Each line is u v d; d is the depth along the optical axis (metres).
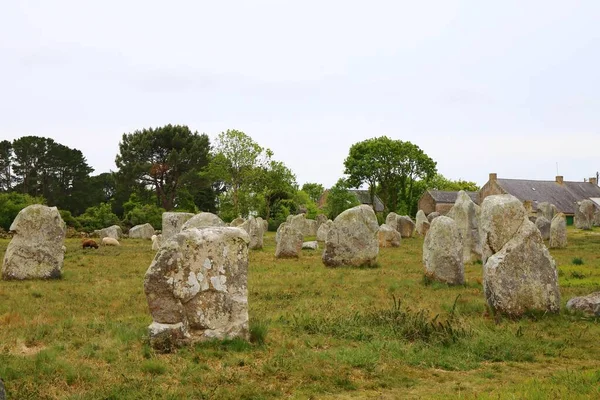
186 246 10.85
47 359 9.70
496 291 13.98
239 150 70.44
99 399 7.93
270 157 72.12
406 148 81.88
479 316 14.06
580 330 12.65
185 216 33.31
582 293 17.09
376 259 25.41
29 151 85.94
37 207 20.81
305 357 10.09
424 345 11.14
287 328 12.41
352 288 18.42
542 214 53.78
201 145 80.44
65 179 88.25
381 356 10.40
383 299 16.31
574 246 35.34
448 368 10.00
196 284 10.84
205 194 83.44
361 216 25.19
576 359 10.71
